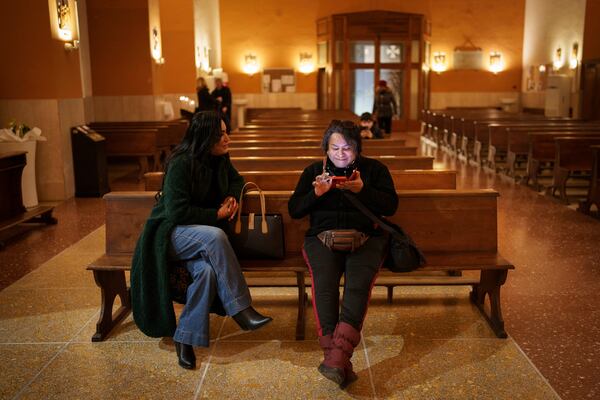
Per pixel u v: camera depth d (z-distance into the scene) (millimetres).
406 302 4238
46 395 3027
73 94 8773
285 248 3844
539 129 9797
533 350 3488
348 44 20312
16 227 6656
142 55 12266
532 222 6777
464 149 12734
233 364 3338
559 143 7957
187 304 3205
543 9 20047
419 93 20859
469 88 22156
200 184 3342
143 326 3293
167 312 3232
